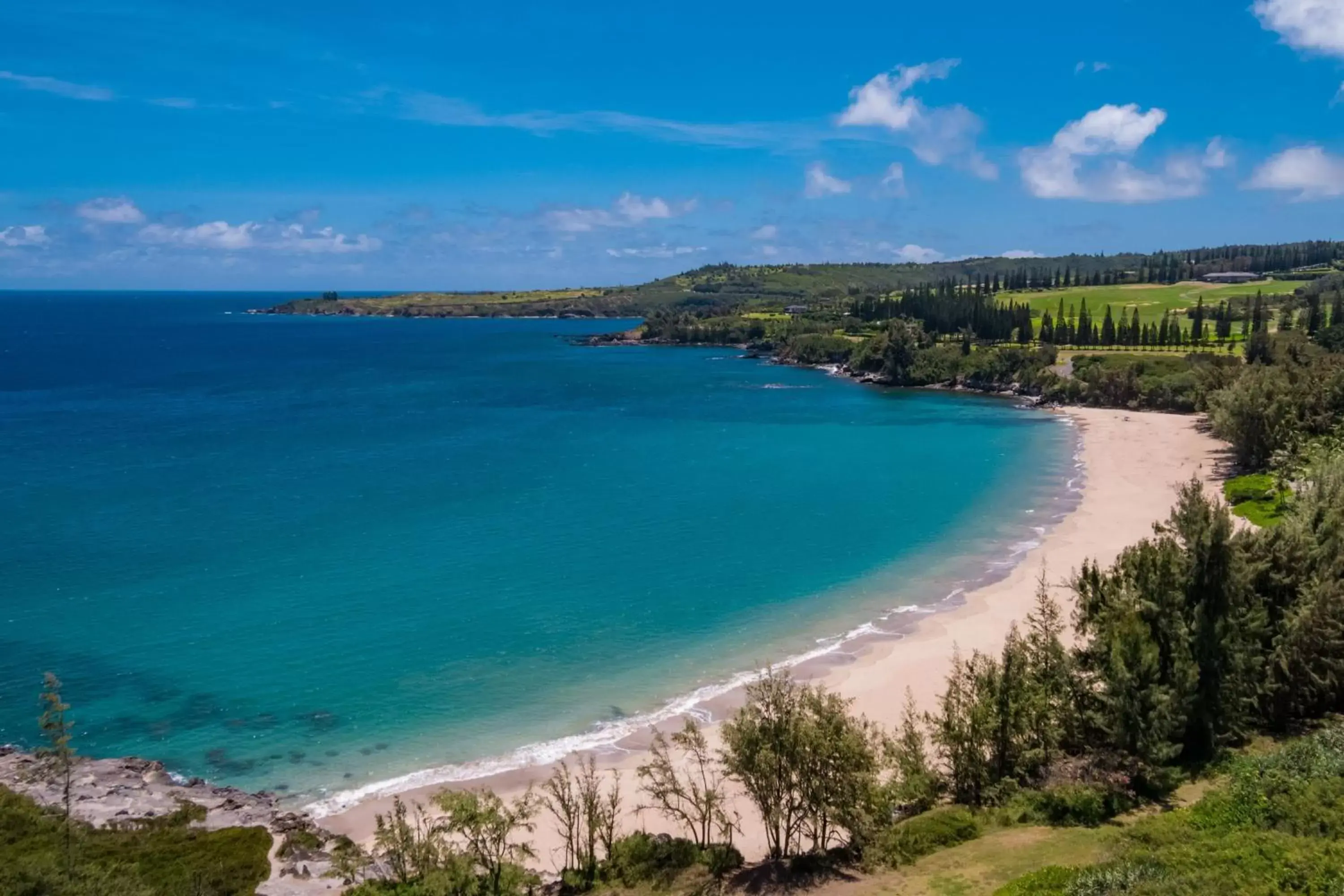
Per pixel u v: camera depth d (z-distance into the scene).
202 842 30.33
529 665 46.56
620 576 60.53
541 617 53.00
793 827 30.19
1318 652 35.16
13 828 30.20
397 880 26.86
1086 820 28.80
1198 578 34.25
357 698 42.97
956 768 32.41
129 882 26.58
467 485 87.81
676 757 37.34
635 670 46.06
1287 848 20.94
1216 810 25.78
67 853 28.09
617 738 39.28
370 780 36.28
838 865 27.55
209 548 65.75
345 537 69.12
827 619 52.91
